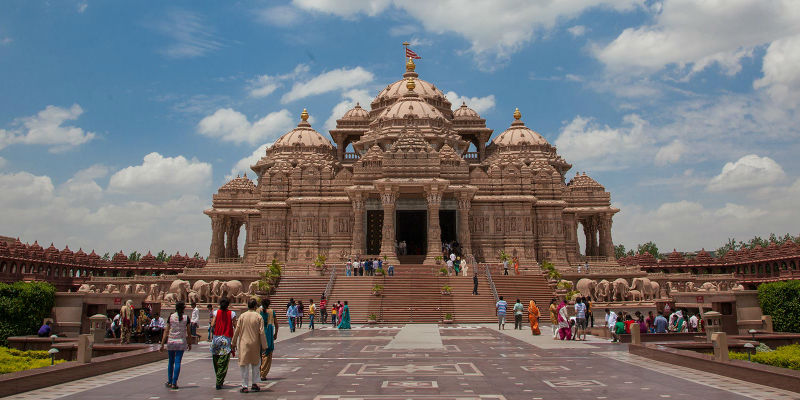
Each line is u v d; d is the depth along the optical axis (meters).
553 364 25.27
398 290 61.22
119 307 44.31
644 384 20.20
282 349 31.97
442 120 101.12
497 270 72.56
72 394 18.86
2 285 40.91
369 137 100.75
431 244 77.00
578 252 98.50
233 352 20.52
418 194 84.50
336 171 105.44
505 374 22.45
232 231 109.00
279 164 98.00
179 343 20.06
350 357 28.09
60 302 43.41
